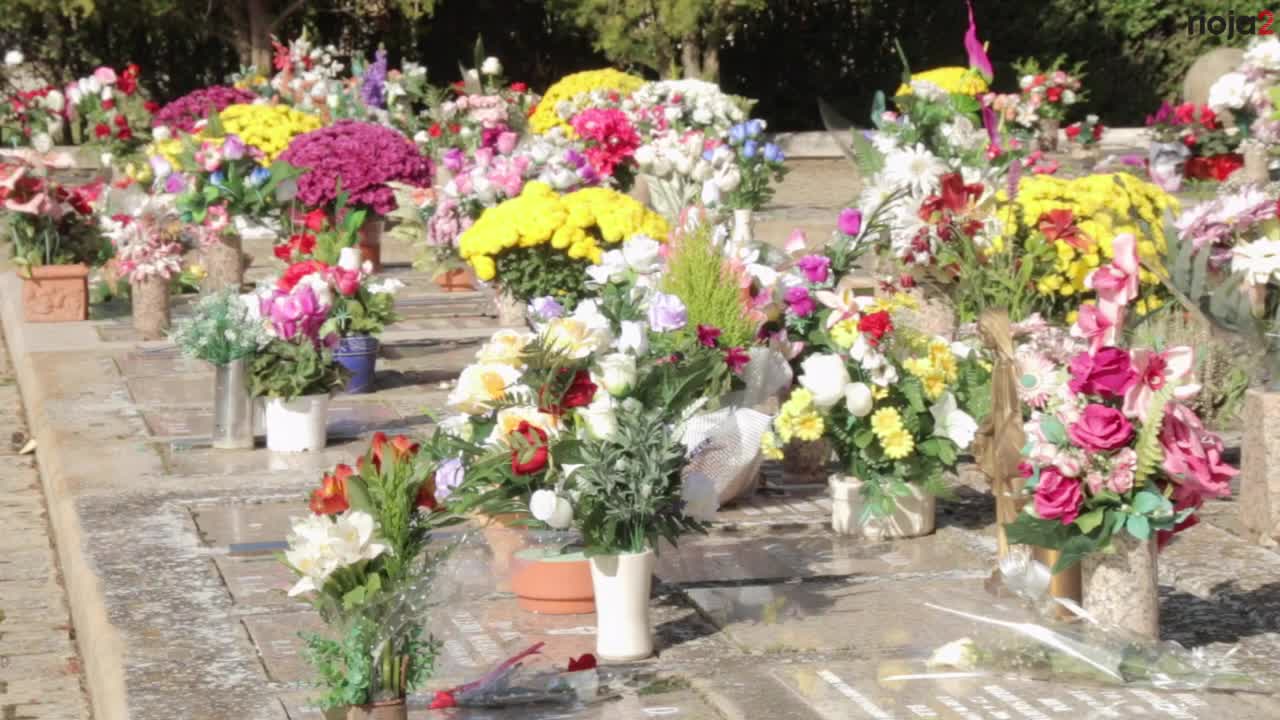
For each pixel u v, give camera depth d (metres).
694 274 6.60
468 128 19.06
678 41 28.39
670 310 6.01
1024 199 8.22
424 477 4.46
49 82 29.70
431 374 10.43
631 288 6.65
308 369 8.18
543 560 5.64
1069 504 4.90
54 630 6.51
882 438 6.48
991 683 4.91
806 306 6.95
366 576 4.35
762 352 6.63
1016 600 5.71
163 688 4.92
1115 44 32.69
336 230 10.65
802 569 6.26
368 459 4.47
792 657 5.20
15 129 22.67
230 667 5.11
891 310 7.12
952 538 6.64
